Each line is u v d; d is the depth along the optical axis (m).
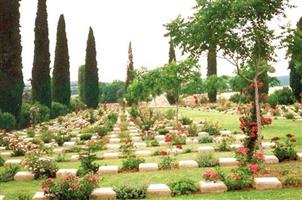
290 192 10.18
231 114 38.97
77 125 31.86
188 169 13.65
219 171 11.49
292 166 13.21
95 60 59.97
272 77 38.16
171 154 16.81
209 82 54.81
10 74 32.75
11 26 32.69
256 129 13.60
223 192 10.73
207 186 10.78
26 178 13.61
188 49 13.82
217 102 55.53
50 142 22.98
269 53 13.68
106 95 89.38
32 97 41.75
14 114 33.00
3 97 32.44
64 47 50.12
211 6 12.91
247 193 10.37
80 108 52.62
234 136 21.97
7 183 13.13
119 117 41.56
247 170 11.43
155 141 20.77
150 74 40.41
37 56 41.62
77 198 10.46
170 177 12.41
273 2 12.97
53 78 50.16
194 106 53.91
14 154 19.06
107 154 17.23
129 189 10.71
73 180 10.82
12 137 22.16
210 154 14.82
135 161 14.21
